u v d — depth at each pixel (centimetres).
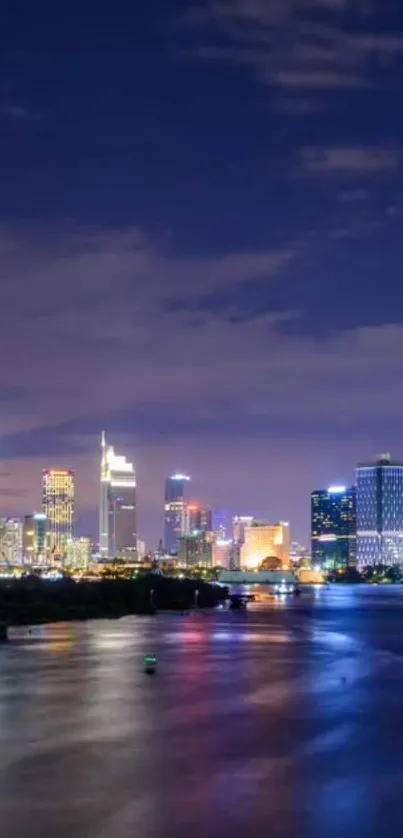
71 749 5816
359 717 7050
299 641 15100
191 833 4088
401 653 12738
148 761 5459
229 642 14788
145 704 7731
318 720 6912
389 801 4603
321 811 4428
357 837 4059
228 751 5762
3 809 4425
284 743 6012
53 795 4672
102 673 10038
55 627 19400
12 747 5878
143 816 4322
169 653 12625
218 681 9356
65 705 7675
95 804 4516
